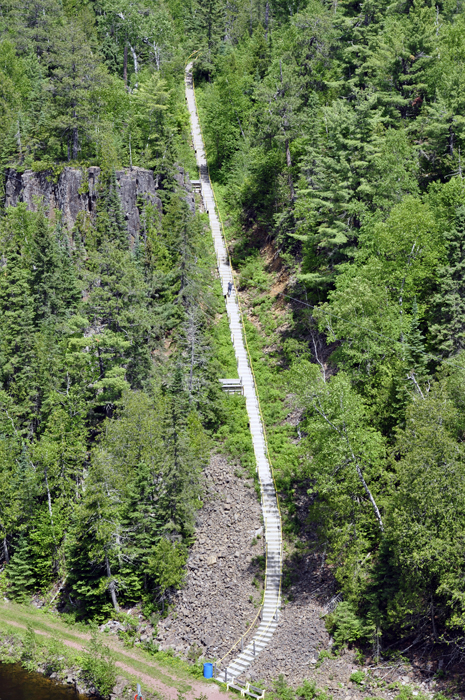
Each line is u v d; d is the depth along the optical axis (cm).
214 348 6556
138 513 5331
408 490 4028
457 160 6594
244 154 9669
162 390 6366
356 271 5772
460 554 3878
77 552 5444
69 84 8894
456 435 4244
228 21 13938
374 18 9662
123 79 12194
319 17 9894
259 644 4666
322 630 4553
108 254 6894
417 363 4925
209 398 6300
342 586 4666
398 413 4778
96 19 13362
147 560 5338
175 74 12688
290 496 5616
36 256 7069
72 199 8325
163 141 8806
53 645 5050
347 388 4550
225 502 5662
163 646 4953
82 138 8938
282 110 8000
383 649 4297
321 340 6612
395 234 5447
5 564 5894
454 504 3916
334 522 4650
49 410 6275
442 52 8250
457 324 5019
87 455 6081
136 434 5722
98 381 6256
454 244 5266
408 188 6191
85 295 7569
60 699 4672
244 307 7681
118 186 8188
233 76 10244
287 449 5975
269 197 8462
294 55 9900
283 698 4219
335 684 4200
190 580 5234
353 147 6384
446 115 6644
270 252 8219
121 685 4597
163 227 8069
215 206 9325
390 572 4334
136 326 6594
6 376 6781
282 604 4900
